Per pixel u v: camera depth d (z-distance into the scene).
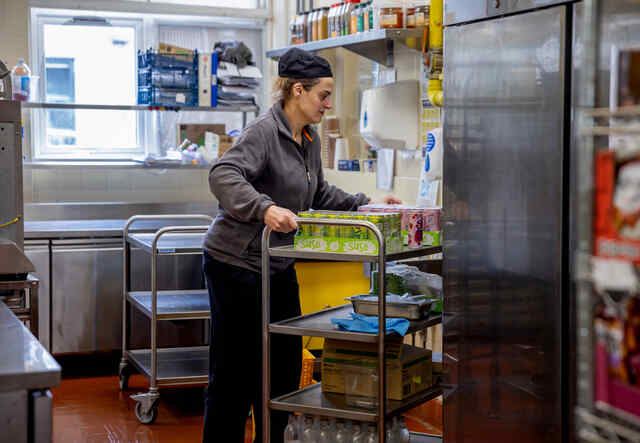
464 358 2.35
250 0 6.11
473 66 2.26
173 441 3.52
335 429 2.67
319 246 2.54
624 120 1.38
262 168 2.66
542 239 2.10
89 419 3.82
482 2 2.22
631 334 1.25
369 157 4.54
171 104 5.28
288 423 2.82
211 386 2.77
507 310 2.21
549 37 2.04
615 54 1.29
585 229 1.35
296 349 2.84
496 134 2.21
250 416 3.88
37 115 5.65
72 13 5.66
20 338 1.77
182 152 5.48
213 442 2.77
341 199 3.05
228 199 2.54
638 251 1.22
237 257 2.68
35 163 5.30
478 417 2.32
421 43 3.72
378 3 3.69
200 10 5.86
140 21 5.83
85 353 4.91
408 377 2.70
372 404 2.59
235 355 2.74
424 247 2.69
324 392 2.75
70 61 5.71
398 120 3.88
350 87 4.71
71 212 5.49
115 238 4.75
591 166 1.36
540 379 2.14
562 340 2.08
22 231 2.96
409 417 3.81
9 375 1.49
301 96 2.71
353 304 2.74
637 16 1.78
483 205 2.26
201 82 5.33
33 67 5.59
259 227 2.68
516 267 2.18
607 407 1.30
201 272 4.83
